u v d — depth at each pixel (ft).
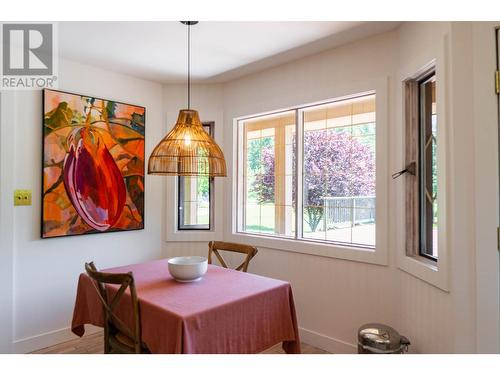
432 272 5.94
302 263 9.20
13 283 8.17
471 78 5.32
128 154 10.39
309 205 9.40
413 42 6.80
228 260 10.97
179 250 11.37
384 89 7.66
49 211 8.70
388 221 7.60
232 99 11.12
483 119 5.19
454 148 5.39
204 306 5.10
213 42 8.19
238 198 11.15
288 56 9.12
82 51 8.69
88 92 9.61
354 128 8.49
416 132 7.22
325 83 8.74
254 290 5.89
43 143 8.62
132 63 9.56
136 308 5.34
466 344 5.24
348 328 8.21
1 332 7.95
